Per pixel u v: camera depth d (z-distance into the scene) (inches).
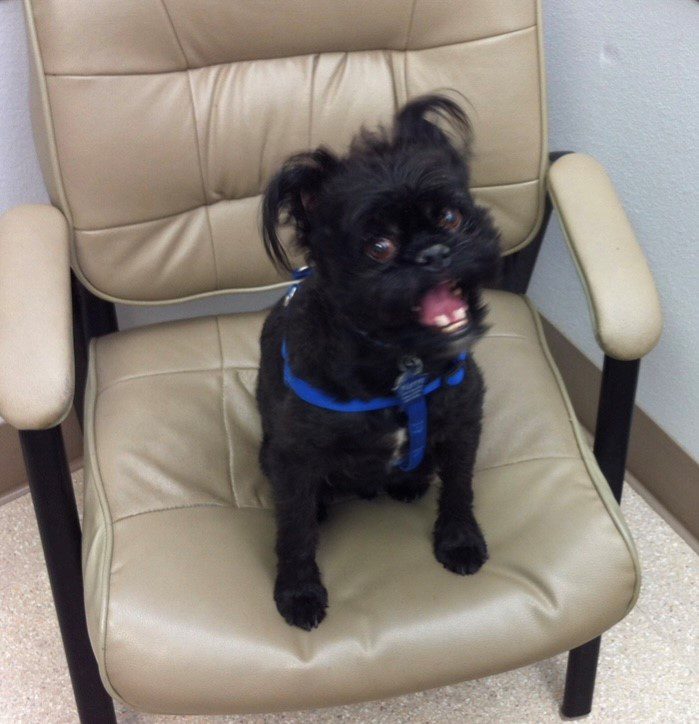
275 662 34.9
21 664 54.2
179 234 48.6
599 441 41.5
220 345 51.1
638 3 51.3
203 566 37.6
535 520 39.8
